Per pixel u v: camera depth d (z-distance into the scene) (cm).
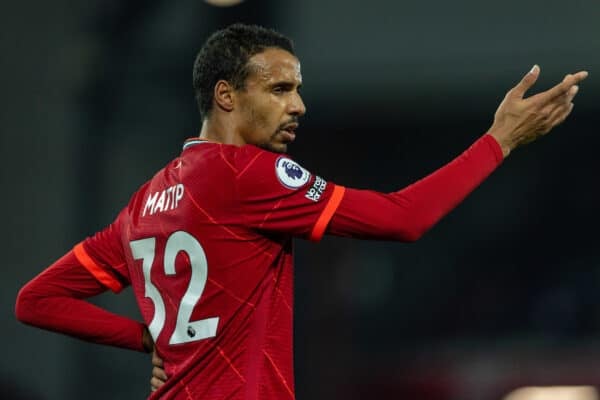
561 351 3541
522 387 3309
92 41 3344
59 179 3300
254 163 946
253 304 959
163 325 997
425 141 3753
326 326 3641
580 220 3800
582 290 3747
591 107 3584
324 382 3600
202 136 1022
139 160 3375
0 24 3328
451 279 3819
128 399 3234
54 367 3197
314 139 3725
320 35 3347
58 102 3325
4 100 3312
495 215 3847
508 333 3738
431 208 945
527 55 3328
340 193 945
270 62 983
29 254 3256
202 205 959
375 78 3419
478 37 3331
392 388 3591
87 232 3300
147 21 3344
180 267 975
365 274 3706
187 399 968
